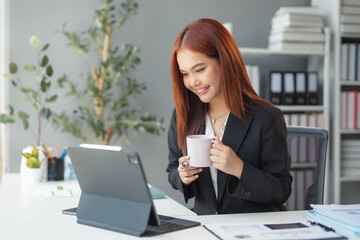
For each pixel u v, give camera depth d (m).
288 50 3.07
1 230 1.07
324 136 1.72
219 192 1.46
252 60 3.43
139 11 3.26
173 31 3.33
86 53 3.18
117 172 1.02
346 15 3.11
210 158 1.23
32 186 1.75
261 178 1.29
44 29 3.12
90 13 3.19
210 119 1.56
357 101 3.15
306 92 3.14
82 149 1.07
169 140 1.67
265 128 1.44
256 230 1.03
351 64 3.16
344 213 1.13
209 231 1.04
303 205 2.97
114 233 1.03
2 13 3.06
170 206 1.42
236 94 1.40
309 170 3.00
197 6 3.36
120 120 3.14
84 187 1.14
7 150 3.10
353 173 3.19
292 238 0.96
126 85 3.25
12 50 3.06
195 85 1.37
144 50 3.29
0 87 3.07
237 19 3.42
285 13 3.08
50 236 1.01
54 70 3.14
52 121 2.96
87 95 3.18
